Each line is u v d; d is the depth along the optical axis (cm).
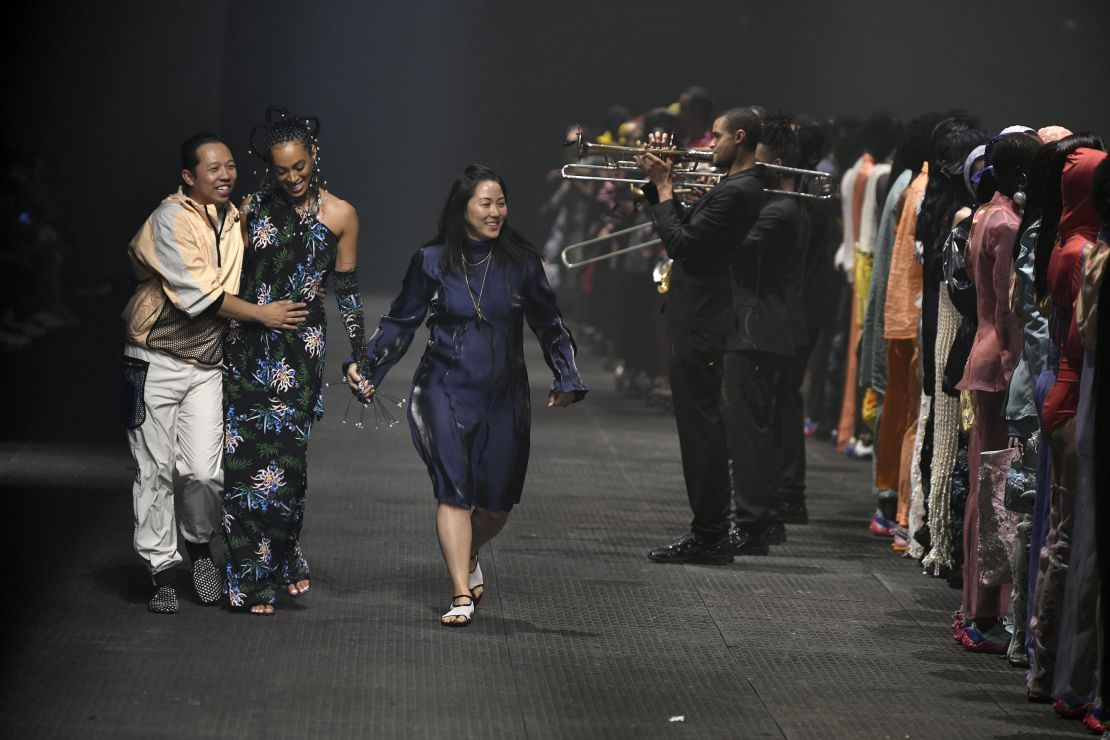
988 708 945
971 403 1105
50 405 1991
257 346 1100
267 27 4850
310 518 1443
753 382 1346
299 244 1106
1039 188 955
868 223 1783
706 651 1056
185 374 1086
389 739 858
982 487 1045
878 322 1444
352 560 1280
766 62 3978
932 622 1146
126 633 1042
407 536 1377
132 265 1096
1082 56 3312
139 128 3033
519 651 1038
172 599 1094
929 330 1265
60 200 2933
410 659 1009
